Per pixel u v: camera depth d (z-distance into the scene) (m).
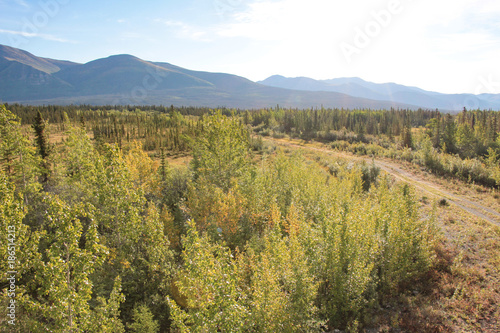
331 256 16.25
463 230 24.06
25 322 13.02
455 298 15.13
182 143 79.62
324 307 15.16
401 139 108.25
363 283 15.13
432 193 40.44
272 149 89.56
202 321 10.85
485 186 46.22
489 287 15.73
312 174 41.09
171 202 35.62
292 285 13.52
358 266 15.59
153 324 14.39
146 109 183.62
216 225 23.73
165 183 39.78
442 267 18.31
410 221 17.86
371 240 17.16
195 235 12.42
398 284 17.23
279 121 156.25
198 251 11.91
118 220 19.88
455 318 13.88
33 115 98.12
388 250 17.62
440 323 13.70
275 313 12.29
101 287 17.31
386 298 16.38
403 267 16.97
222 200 25.67
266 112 170.25
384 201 22.77
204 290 11.32
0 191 14.64
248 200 28.00
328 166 64.31
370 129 141.12
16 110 106.88
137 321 14.62
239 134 40.69
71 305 11.30
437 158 63.06
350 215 17.02
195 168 45.25
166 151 77.81
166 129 98.00
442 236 21.92
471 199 37.59
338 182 39.66
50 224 11.62
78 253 11.76
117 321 13.46
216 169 38.91
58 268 11.04
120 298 13.52
